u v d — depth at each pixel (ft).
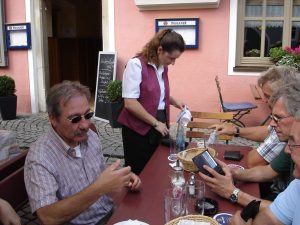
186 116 11.44
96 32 39.81
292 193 5.42
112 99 22.74
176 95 24.02
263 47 22.81
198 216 5.73
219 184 6.86
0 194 6.08
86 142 7.54
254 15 22.65
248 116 22.93
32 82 27.89
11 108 25.96
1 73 28.32
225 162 8.99
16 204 6.61
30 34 27.12
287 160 7.59
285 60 20.07
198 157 7.39
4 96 25.68
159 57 10.71
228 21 22.53
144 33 24.12
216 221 5.62
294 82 5.43
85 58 39.29
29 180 6.48
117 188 6.06
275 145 8.29
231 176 7.06
